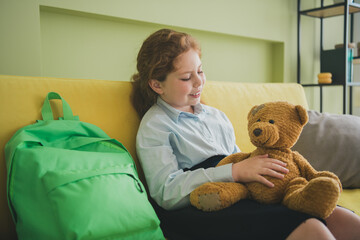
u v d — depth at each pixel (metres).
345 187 1.08
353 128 1.14
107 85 0.97
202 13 1.79
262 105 0.76
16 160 0.65
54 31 1.39
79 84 0.93
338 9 2.23
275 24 2.22
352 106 2.72
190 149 0.89
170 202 0.77
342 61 2.23
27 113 0.82
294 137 0.71
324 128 1.16
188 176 0.77
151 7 1.59
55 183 0.62
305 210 0.61
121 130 0.94
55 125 0.77
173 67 0.86
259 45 2.26
